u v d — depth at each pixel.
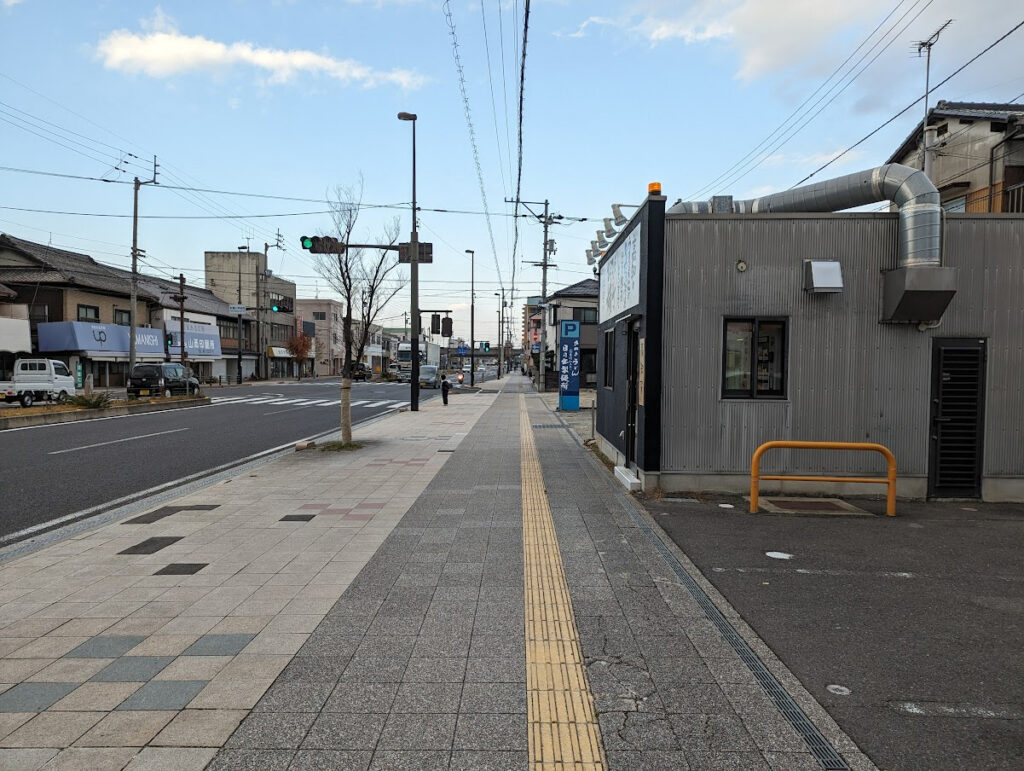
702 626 4.14
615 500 7.75
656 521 6.76
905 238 7.59
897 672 3.55
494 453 11.91
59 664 3.60
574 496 8.00
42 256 37.34
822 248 7.89
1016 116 15.80
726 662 3.64
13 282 35.19
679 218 7.90
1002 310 7.83
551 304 40.81
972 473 7.88
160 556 5.62
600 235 11.63
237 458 11.95
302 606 4.44
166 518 6.99
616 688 3.34
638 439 8.53
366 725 2.97
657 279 7.91
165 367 30.61
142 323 43.72
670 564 5.37
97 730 2.93
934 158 17.66
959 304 7.83
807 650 3.81
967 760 2.75
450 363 123.00
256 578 5.04
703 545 5.93
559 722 3.01
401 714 3.07
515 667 3.55
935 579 5.06
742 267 7.88
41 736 2.88
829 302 7.88
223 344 55.19
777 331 8.02
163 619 4.23
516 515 7.02
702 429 8.02
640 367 8.34
